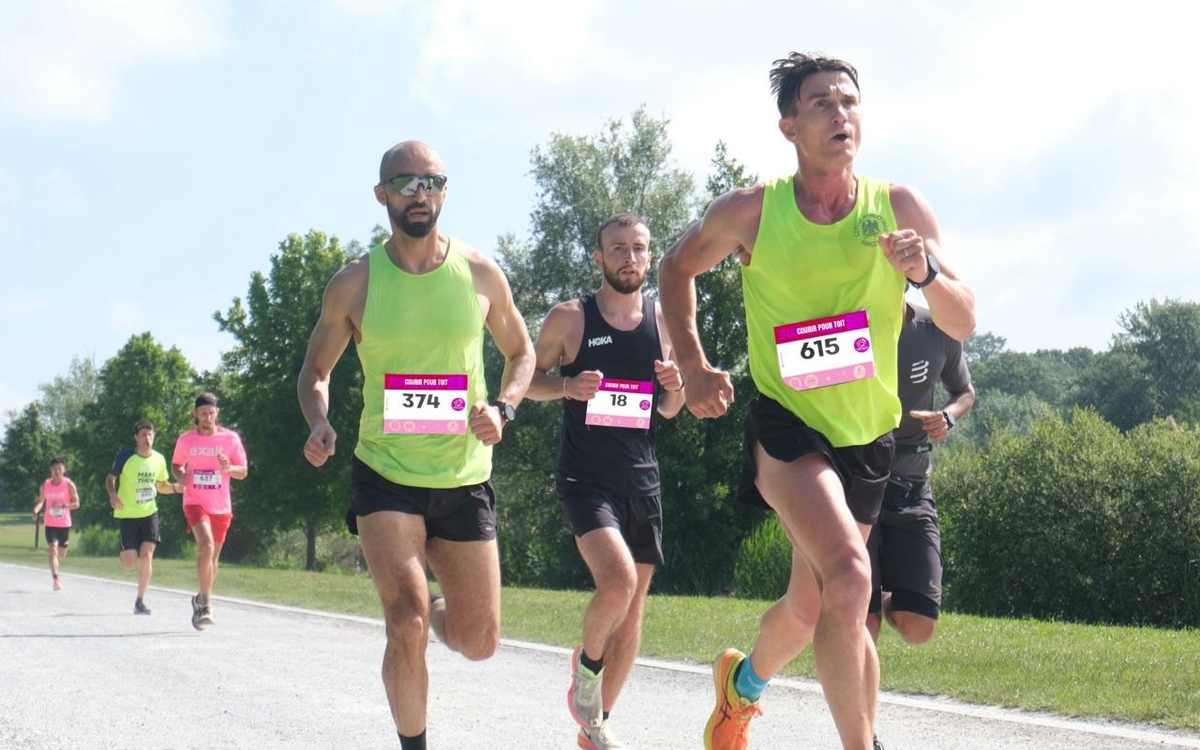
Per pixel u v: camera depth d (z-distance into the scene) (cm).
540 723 721
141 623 1386
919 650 1036
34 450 10144
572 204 5141
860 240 455
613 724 720
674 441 4494
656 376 703
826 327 461
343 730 690
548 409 4900
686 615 1444
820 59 456
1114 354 10212
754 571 2544
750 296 482
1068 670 895
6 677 914
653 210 5203
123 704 783
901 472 670
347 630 1291
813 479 446
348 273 575
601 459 678
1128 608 2244
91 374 12625
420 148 562
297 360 5984
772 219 464
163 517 7244
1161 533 2186
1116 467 2256
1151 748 607
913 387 672
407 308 563
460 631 575
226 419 6200
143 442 1628
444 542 569
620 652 661
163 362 8262
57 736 670
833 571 423
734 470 4491
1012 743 634
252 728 696
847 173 462
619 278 700
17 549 6806
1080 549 2255
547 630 1272
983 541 2373
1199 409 9319
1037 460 2344
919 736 658
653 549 687
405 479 550
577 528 663
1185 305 10012
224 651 1089
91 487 8212
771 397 476
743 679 552
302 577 2553
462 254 583
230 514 1348
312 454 554
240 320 6147
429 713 756
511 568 4978
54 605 1706
